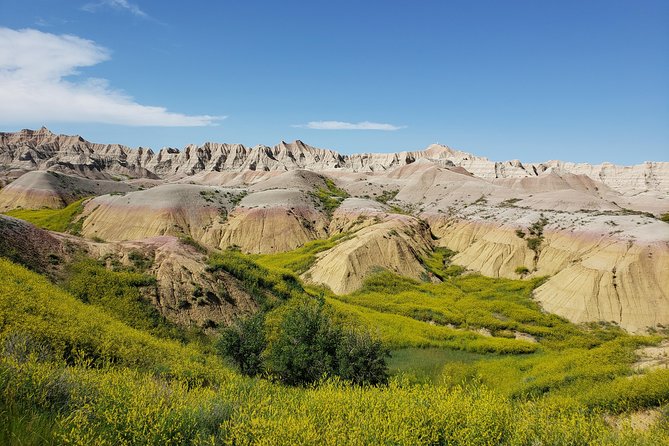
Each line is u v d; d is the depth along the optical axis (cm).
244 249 8275
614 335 4169
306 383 1912
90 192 12325
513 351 3297
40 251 2583
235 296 3003
